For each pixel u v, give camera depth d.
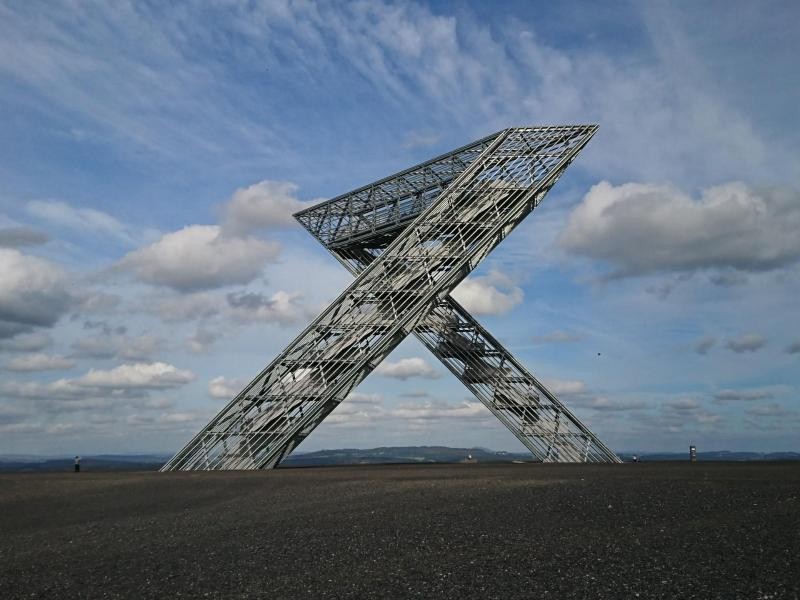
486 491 26.08
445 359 58.78
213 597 13.71
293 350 50.31
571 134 54.12
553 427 57.34
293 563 16.00
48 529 22.64
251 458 48.41
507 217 51.88
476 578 14.02
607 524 18.72
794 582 12.72
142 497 29.45
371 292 51.09
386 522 20.47
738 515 18.98
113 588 14.67
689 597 12.20
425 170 58.00
